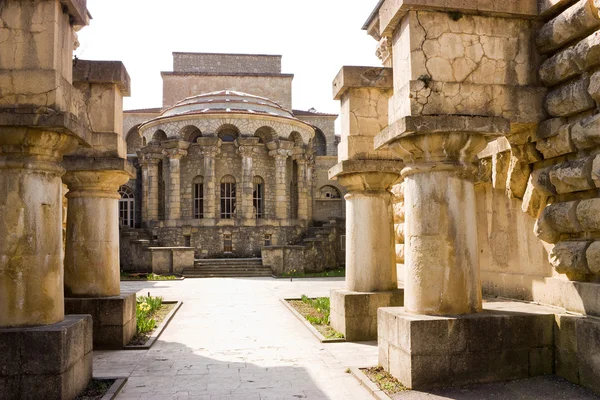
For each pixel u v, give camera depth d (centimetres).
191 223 3166
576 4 700
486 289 999
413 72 732
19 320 652
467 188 748
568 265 733
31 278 660
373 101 1110
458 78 746
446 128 711
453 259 731
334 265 3203
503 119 729
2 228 655
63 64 715
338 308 1122
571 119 736
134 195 3766
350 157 1097
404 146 750
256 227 3188
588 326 673
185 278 2681
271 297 1853
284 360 915
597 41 659
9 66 668
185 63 4484
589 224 696
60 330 635
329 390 737
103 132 1021
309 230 3447
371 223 1114
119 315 1009
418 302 743
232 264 2902
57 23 685
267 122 3291
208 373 834
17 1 673
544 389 679
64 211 1245
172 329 1237
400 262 1388
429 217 739
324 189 4284
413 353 690
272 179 3378
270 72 4572
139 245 2855
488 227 995
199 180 3281
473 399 652
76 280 1029
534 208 823
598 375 658
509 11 756
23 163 662
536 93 769
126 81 1066
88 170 1002
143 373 835
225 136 3406
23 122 638
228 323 1316
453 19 750
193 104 3409
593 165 675
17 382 625
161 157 3350
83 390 718
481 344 706
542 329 732
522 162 831
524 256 888
